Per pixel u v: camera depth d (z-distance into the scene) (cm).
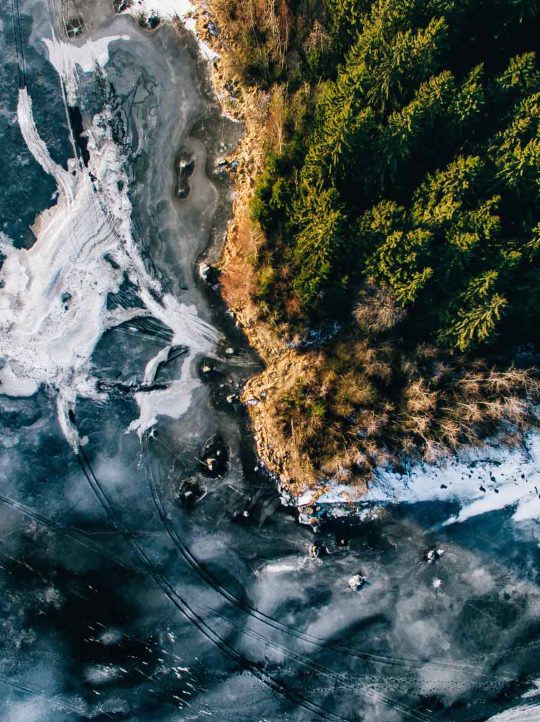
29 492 2480
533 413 2409
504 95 2075
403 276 2102
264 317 2475
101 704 2409
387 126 2056
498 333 2222
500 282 2084
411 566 2442
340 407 2383
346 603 2431
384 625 2420
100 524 2472
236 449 2492
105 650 2431
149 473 2488
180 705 2403
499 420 2388
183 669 2417
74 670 2427
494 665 2403
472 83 2017
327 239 2088
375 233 2072
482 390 2352
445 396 2356
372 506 2453
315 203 2150
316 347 2453
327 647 2411
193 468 2484
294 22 2286
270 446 2470
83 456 2491
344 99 2069
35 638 2434
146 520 2472
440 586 2434
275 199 2245
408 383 2366
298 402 2420
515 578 2444
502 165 2020
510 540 2452
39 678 2419
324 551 2450
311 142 2188
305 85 2305
